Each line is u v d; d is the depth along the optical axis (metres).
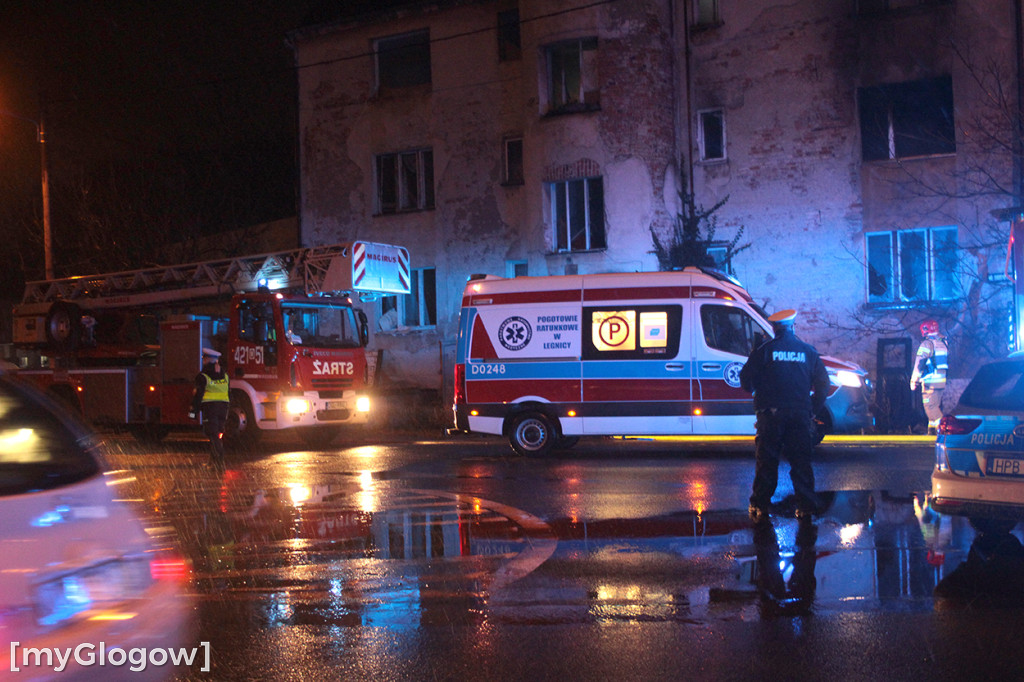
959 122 19.45
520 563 6.83
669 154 21.62
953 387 17.73
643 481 10.91
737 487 10.26
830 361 14.00
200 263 19.81
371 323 25.34
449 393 24.30
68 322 19.45
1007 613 5.35
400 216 25.28
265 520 8.89
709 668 4.50
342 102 26.05
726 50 21.67
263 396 16.58
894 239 20.28
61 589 3.01
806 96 20.94
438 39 24.61
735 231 21.55
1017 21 18.92
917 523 7.98
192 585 6.34
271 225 29.39
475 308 14.33
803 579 6.16
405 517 8.91
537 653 4.79
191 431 21.91
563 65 22.45
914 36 19.97
